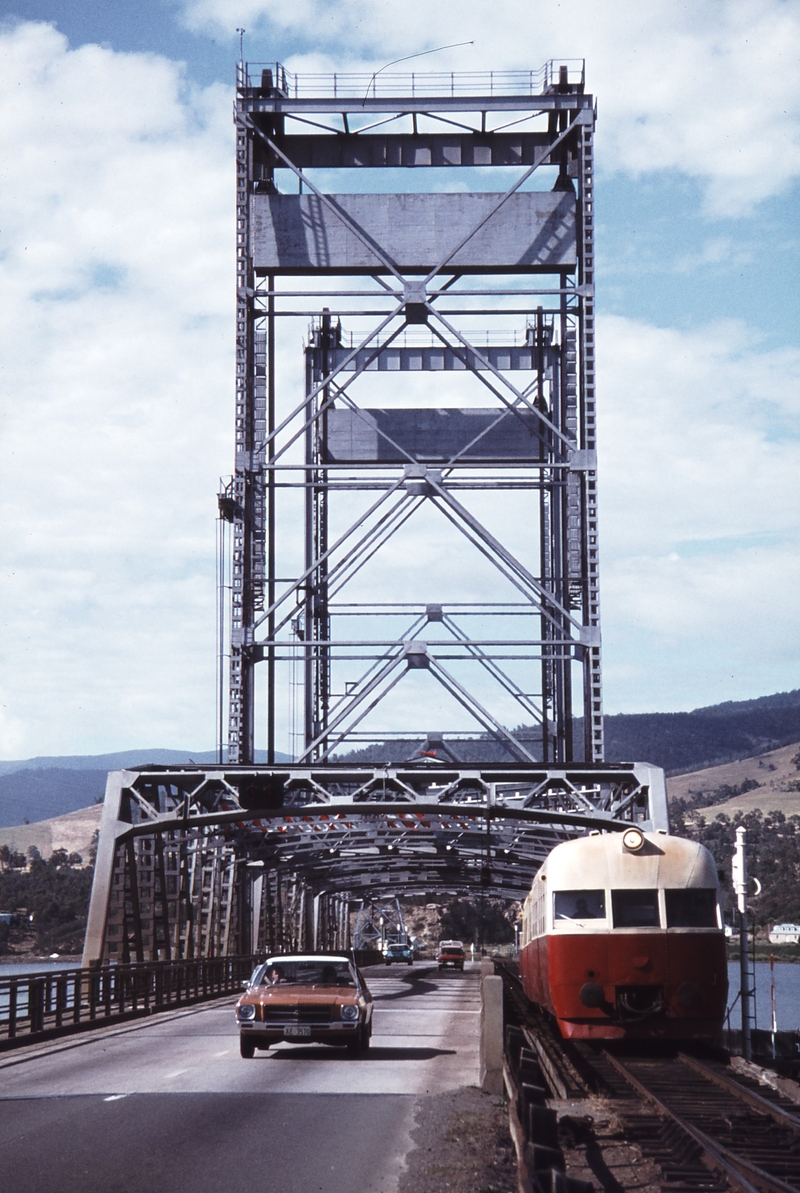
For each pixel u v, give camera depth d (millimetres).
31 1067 21469
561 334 60188
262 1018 21766
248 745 52875
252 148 56281
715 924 23391
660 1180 11961
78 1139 13258
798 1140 13711
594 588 53219
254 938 64062
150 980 37438
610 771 44438
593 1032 23109
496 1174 11812
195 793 44594
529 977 30781
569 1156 13188
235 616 53344
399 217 56375
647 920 23266
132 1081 18844
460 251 56312
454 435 65688
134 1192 10547
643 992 23062
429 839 61094
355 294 55594
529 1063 15844
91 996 31188
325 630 65188
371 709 56656
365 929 160500
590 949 23203
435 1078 19078
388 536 62281
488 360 62094
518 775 44562
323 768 44656
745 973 30312
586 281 54969
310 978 23016
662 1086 18219
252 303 55812
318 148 56594
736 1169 11625
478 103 55438
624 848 23703
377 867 80875
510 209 56438
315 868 79188
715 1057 22969
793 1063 24594
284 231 56188
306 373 67312
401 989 55250
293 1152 12562
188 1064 21375
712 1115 15570
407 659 56469
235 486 54344
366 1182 11164
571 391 60281
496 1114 15234
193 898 50844
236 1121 14539
